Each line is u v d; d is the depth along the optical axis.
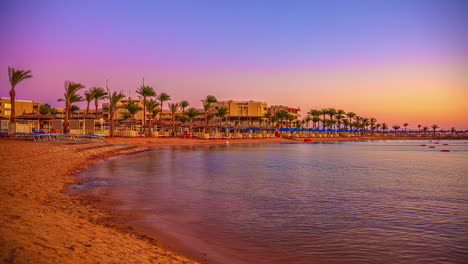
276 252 7.54
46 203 10.50
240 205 12.16
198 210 11.21
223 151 45.12
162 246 7.43
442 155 44.09
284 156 38.22
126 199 12.43
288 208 11.89
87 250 5.69
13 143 26.12
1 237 5.17
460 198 14.11
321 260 7.15
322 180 19.17
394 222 10.27
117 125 72.38
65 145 28.62
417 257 7.43
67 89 39.66
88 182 15.92
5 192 10.97
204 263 6.63
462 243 8.38
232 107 131.25
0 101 91.06
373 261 7.16
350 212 11.46
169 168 23.09
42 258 4.68
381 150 56.50
